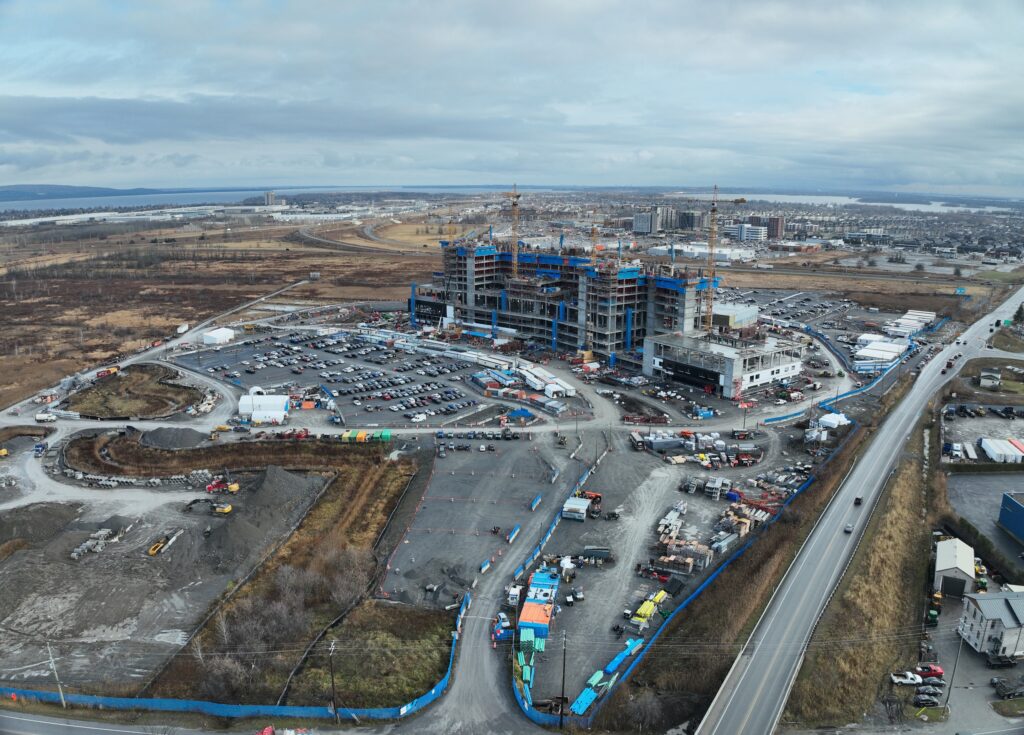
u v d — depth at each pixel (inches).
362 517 5142.7
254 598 4106.8
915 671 3592.5
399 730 3122.5
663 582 4266.7
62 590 4207.7
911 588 4350.4
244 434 6766.7
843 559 4510.3
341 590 4111.7
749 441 6535.4
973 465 6097.4
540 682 3432.6
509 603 4025.6
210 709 3238.2
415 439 6589.6
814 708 3289.9
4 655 3668.8
